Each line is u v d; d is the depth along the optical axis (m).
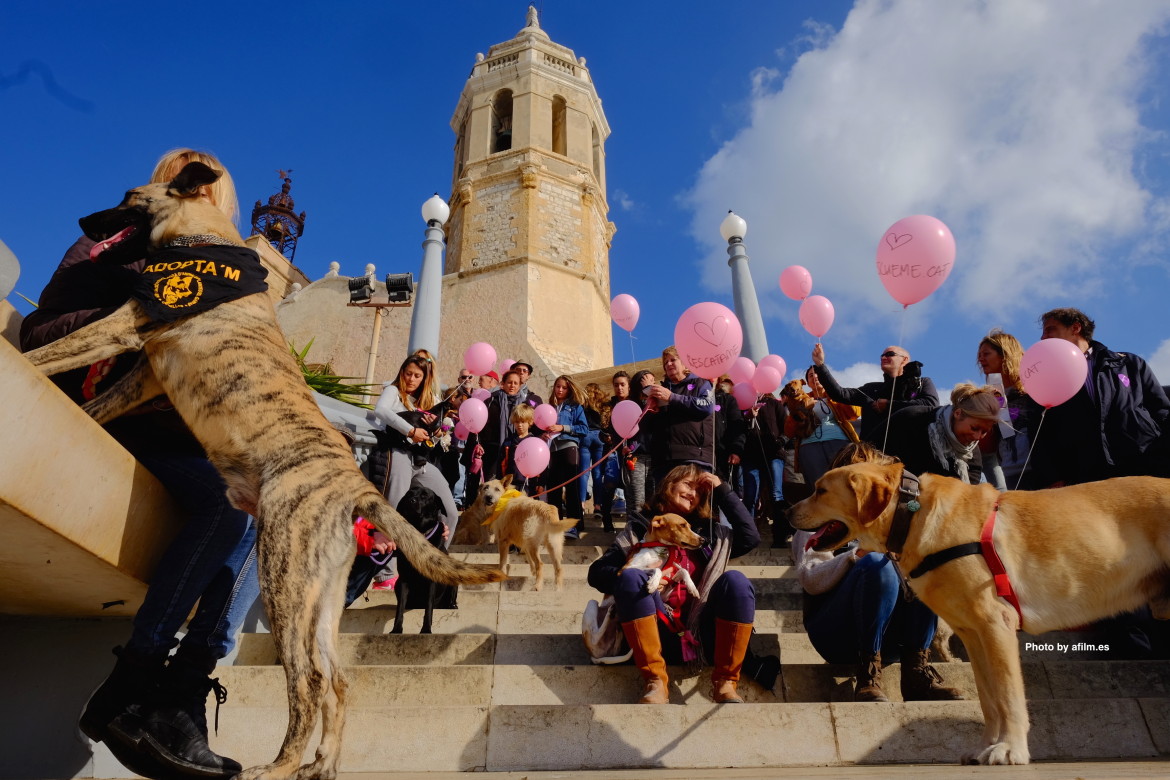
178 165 2.89
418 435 4.90
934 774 2.07
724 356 4.42
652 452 5.48
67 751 2.86
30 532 2.07
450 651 3.71
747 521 3.64
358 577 4.16
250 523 2.54
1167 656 3.73
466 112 19.20
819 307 6.10
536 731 2.83
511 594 4.73
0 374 1.88
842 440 5.91
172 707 2.22
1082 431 4.13
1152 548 2.77
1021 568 2.76
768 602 4.47
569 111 18.89
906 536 2.89
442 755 2.79
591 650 3.40
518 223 16.42
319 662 2.11
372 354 8.74
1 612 3.02
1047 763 2.54
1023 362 4.00
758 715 2.85
